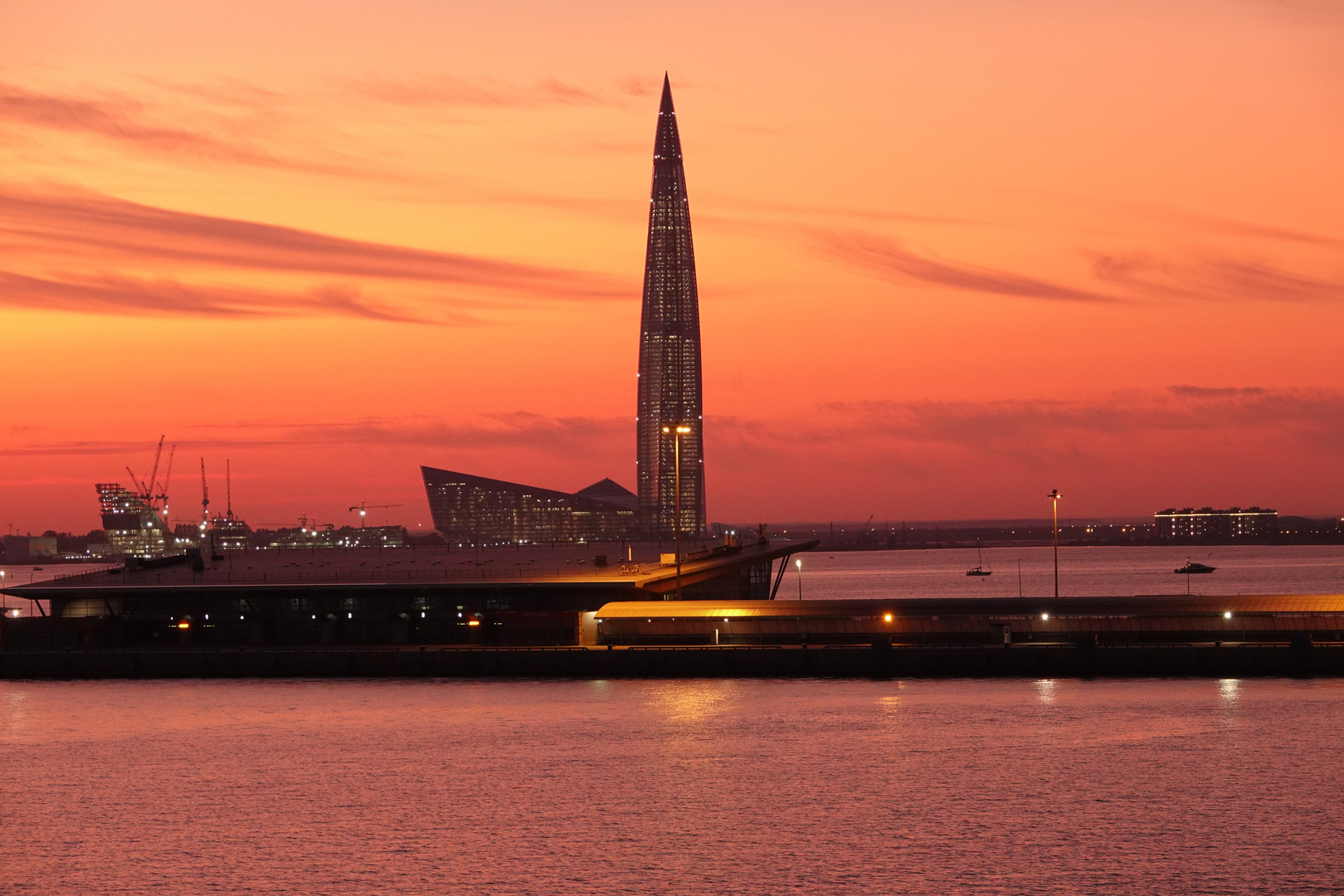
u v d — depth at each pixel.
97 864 125.62
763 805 139.25
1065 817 132.75
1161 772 147.75
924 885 115.31
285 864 124.56
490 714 185.62
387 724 180.38
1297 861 119.38
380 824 136.00
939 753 157.62
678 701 193.00
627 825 133.75
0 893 118.69
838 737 167.12
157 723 185.62
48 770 160.12
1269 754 153.88
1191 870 117.56
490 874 120.38
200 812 141.62
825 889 115.06
